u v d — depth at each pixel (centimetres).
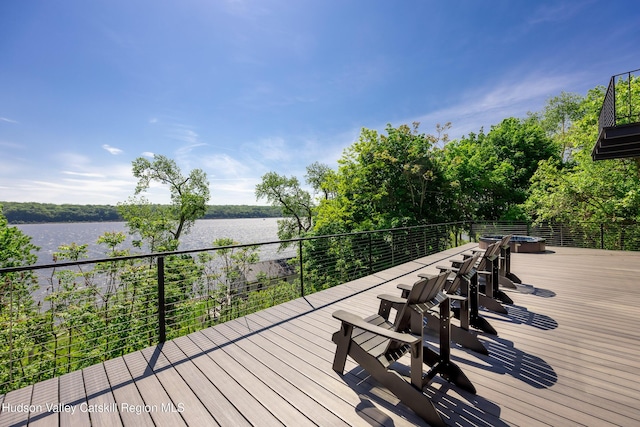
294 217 2514
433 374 197
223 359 245
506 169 1553
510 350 252
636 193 935
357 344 201
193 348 266
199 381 213
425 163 1445
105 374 224
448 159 1612
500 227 1122
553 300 384
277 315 346
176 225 2048
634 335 278
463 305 268
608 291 422
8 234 1245
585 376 211
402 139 1548
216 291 476
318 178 2531
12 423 171
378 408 181
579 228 1023
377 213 1516
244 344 272
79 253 1067
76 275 481
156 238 1828
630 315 329
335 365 222
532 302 377
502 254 455
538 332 288
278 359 244
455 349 255
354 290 446
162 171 1947
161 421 172
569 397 187
